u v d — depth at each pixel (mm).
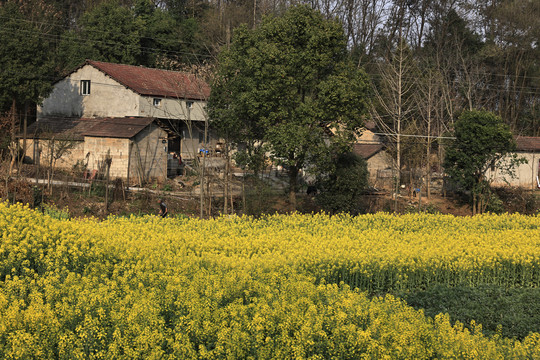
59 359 9203
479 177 34594
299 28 27062
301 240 18891
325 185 29172
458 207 35281
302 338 9633
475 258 17141
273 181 33688
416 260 16672
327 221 23344
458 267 16688
